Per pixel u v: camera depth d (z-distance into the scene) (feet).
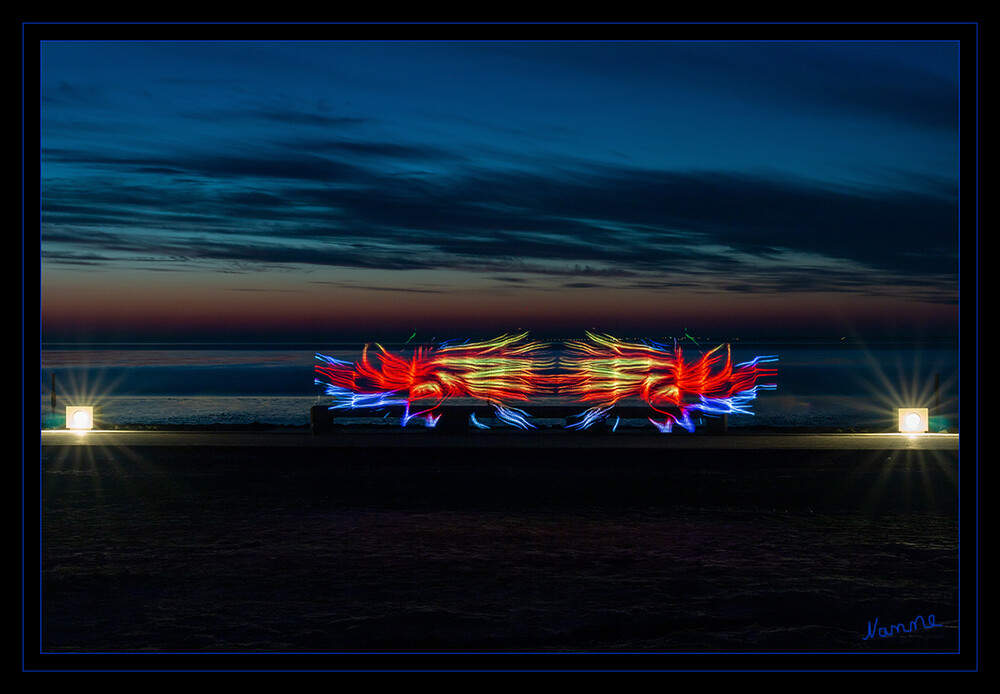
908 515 35.81
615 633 22.71
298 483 42.68
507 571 27.84
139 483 42.68
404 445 54.49
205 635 22.47
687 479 43.50
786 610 24.27
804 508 37.06
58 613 23.97
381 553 29.99
